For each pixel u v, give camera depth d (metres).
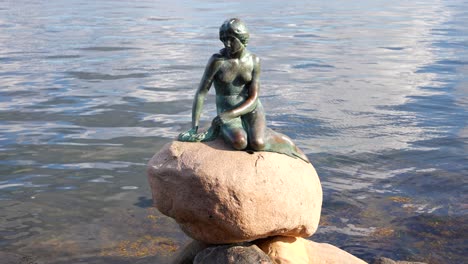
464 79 23.50
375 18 46.59
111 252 10.16
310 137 15.91
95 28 36.62
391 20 45.22
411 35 36.50
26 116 17.17
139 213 11.56
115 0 61.06
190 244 8.48
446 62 27.16
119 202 12.02
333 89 21.30
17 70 23.47
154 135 15.69
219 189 7.22
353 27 40.06
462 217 11.58
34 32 34.50
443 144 15.66
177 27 37.47
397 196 12.50
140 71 23.44
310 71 24.48
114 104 18.50
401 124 17.28
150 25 38.44
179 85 21.06
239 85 7.82
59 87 20.66
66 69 23.77
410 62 27.08
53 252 10.15
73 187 12.61
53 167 13.59
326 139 15.80
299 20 43.59
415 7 58.47
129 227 11.03
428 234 10.92
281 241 8.03
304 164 7.95
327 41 33.34
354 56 28.52
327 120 17.38
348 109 18.64
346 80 22.91
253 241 8.05
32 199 12.05
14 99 18.98
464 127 17.16
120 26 37.75
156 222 11.23
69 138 15.39
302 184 7.67
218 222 7.36
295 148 8.02
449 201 12.30
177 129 16.16
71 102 18.70
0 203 11.84
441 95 20.78
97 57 26.50
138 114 17.48
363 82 22.64
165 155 7.63
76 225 11.08
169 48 29.16
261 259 7.61
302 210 7.66
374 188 12.88
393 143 15.63
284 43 32.16
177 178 7.39
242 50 7.71
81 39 31.86
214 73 7.75
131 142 15.18
